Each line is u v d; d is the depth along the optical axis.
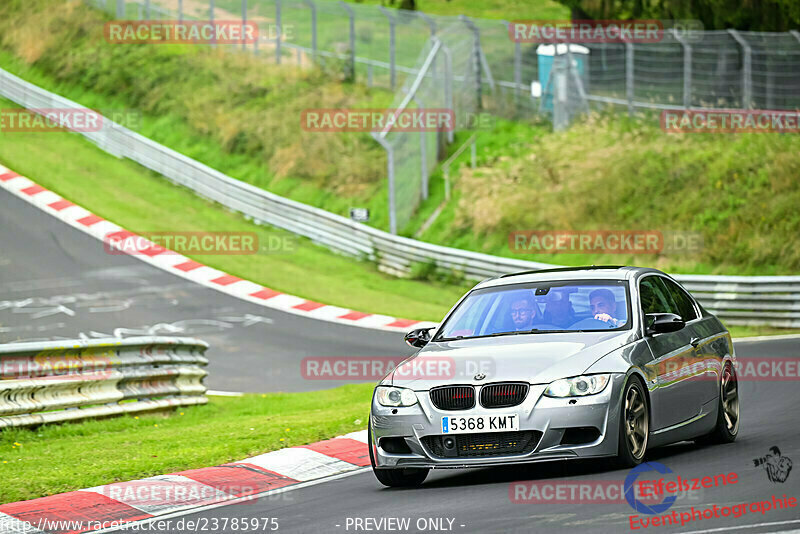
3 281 105.81
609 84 139.75
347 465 37.25
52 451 42.94
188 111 155.75
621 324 32.78
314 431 42.75
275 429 44.34
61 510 30.72
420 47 172.12
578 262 112.56
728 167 117.19
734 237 110.12
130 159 149.12
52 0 186.00
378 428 31.23
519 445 29.61
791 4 132.25
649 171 120.25
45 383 47.94
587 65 138.88
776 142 118.94
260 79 158.12
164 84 162.00
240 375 73.12
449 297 106.69
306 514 28.38
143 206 133.00
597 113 134.12
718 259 108.88
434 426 30.17
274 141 145.50
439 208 126.38
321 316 96.38
